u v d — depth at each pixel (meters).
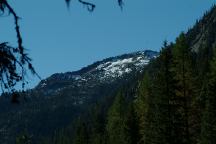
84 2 7.77
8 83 7.63
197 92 62.28
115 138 94.56
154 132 63.41
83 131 115.25
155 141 62.62
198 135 61.34
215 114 57.47
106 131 110.00
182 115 61.84
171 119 61.44
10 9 7.67
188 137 61.44
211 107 57.81
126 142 81.38
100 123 123.50
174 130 61.38
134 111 82.62
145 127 70.94
